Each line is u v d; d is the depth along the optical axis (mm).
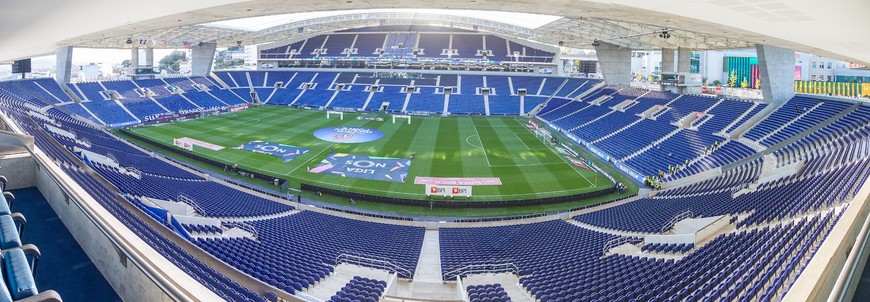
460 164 39250
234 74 86312
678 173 34344
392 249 20297
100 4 9570
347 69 86500
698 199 26406
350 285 14172
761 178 27188
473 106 72562
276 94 81250
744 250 13422
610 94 62500
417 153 43062
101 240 8445
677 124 43750
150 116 61406
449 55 82188
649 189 33375
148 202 18625
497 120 65312
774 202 20172
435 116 68812
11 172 13930
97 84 65438
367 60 84062
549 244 20812
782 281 9148
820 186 20172
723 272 11711
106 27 14680
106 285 8219
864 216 9297
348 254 18188
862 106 30906
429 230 25359
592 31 50500
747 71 91688
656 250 17641
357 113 69875
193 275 7777
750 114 38656
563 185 33750
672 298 10500
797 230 13523
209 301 4797
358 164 38844
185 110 67312
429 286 16109
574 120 57625
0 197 6754
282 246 17969
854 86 69750
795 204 18500
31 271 5094
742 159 32750
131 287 7223
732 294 9672
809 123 33062
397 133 53219
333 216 27344
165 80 75062
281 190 32500
